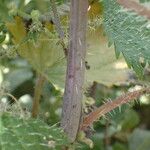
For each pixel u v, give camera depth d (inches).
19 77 16.4
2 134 7.3
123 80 12.3
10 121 7.3
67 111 8.2
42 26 9.3
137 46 8.4
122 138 17.7
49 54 11.0
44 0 9.7
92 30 10.1
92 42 11.2
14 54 9.5
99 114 8.4
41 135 7.4
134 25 8.3
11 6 8.6
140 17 7.5
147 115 19.3
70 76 8.1
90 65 11.8
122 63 12.1
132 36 8.4
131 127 18.0
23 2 9.8
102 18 9.1
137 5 6.3
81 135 8.3
